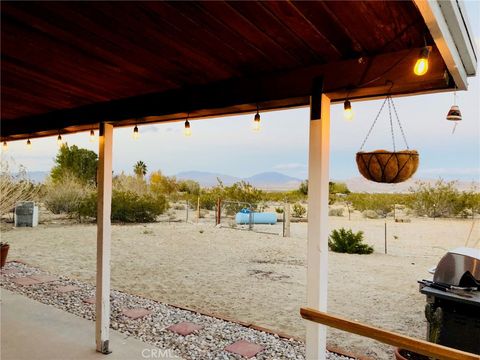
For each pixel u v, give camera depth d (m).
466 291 2.78
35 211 11.74
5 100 3.09
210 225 13.04
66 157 17.06
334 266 7.19
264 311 4.53
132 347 3.27
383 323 4.20
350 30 1.65
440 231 11.76
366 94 2.03
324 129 2.05
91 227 11.86
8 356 3.00
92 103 3.22
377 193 20.53
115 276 6.13
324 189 2.05
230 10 1.52
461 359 1.40
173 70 2.28
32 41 1.89
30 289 5.03
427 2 1.24
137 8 1.53
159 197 14.73
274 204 19.05
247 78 2.34
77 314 4.08
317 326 2.02
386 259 7.93
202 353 3.21
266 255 8.12
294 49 1.88
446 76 1.70
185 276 6.22
